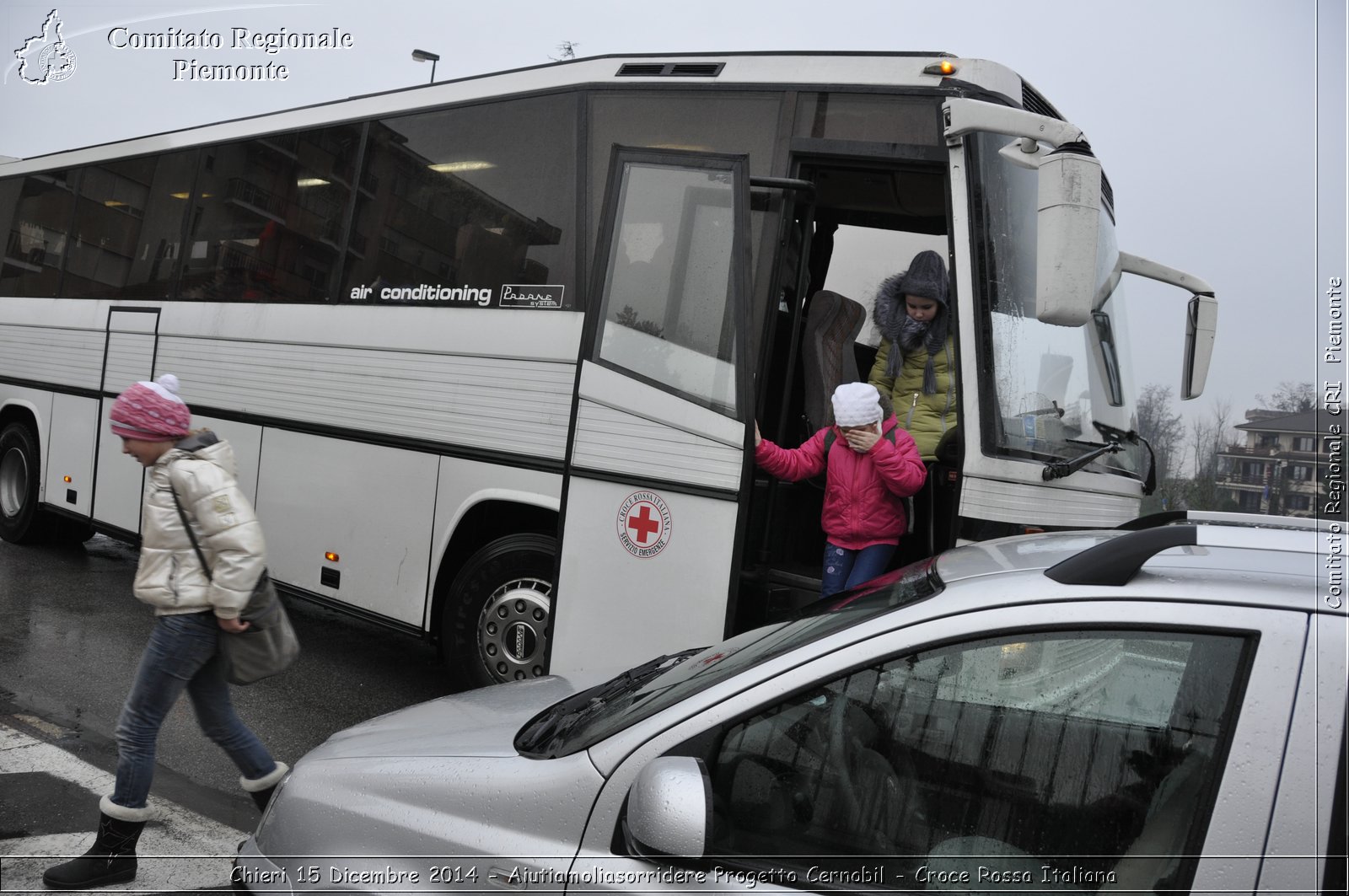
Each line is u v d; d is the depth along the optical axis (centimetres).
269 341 717
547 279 568
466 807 237
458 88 641
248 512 370
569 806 225
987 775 206
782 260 502
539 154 585
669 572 494
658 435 502
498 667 574
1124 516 533
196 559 369
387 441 630
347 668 687
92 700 570
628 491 508
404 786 249
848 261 610
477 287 599
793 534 558
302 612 838
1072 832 198
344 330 665
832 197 592
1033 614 210
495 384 579
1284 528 248
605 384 517
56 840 398
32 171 1022
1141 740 197
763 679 224
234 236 771
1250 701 189
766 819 214
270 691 624
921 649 215
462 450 590
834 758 215
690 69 546
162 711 371
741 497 479
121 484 849
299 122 737
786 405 527
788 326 523
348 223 684
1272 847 181
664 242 513
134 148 888
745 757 219
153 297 830
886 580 276
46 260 979
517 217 588
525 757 246
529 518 606
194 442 374
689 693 243
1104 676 202
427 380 612
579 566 517
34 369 962
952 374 520
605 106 564
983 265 467
